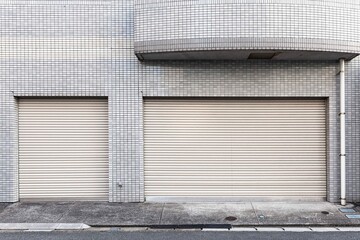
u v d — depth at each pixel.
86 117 8.01
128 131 7.84
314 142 7.95
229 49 6.79
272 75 7.74
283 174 7.96
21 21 7.82
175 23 6.93
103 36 7.84
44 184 8.02
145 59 7.73
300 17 6.75
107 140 8.01
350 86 7.78
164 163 8.00
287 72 7.74
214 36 6.77
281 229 6.26
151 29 7.10
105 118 8.02
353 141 7.77
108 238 5.80
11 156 7.87
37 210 7.33
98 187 8.01
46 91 7.82
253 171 7.96
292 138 7.95
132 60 7.82
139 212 7.14
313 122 7.96
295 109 7.96
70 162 8.02
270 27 6.70
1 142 7.86
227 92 7.73
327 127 7.87
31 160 8.02
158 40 7.03
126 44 7.83
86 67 7.82
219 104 7.96
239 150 7.97
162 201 7.93
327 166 7.89
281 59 7.68
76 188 8.01
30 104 8.01
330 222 6.50
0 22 7.84
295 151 7.95
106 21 7.84
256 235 5.92
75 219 6.75
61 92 7.82
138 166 7.84
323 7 6.83
